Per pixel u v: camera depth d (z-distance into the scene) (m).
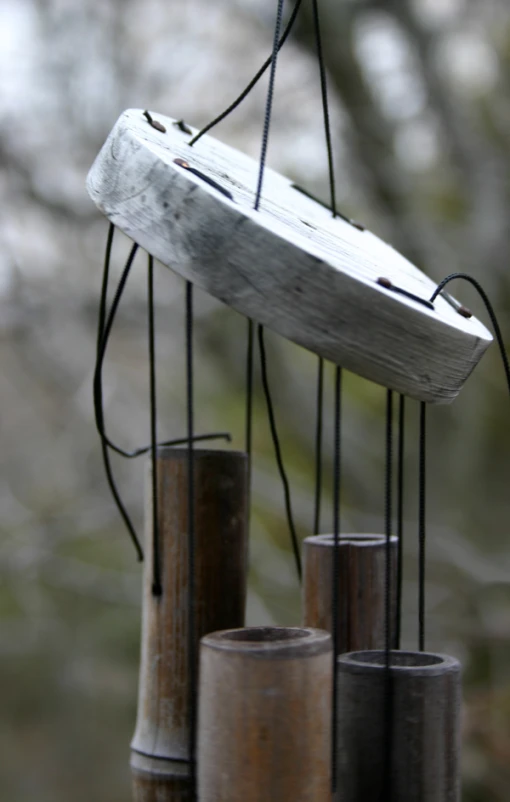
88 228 5.55
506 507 6.50
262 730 0.90
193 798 1.08
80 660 7.42
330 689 0.96
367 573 1.24
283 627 1.00
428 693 1.05
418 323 0.94
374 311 0.93
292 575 6.26
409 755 1.04
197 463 1.24
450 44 6.09
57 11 5.48
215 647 0.93
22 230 5.68
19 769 6.47
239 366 6.50
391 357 0.95
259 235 0.92
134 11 5.51
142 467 6.56
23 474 6.87
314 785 0.92
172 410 6.67
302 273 0.92
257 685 0.91
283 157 5.39
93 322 5.90
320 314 0.92
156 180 0.95
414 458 6.57
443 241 5.80
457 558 5.82
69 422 6.73
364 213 6.28
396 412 6.52
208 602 1.24
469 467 6.40
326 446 6.55
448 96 5.89
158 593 1.26
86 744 6.83
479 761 5.15
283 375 6.57
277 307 0.93
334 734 1.05
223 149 1.46
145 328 5.95
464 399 6.38
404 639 5.95
